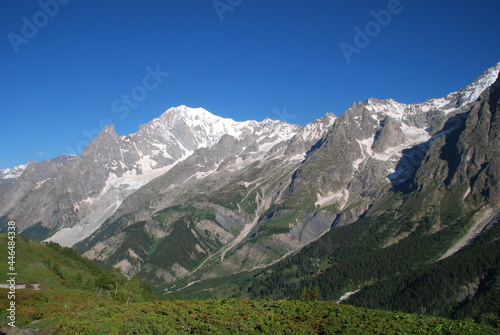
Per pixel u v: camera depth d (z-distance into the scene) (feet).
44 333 231.50
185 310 272.10
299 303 305.12
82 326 233.14
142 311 272.10
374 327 237.04
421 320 257.55
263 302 309.42
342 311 277.03
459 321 254.68
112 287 490.49
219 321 246.27
